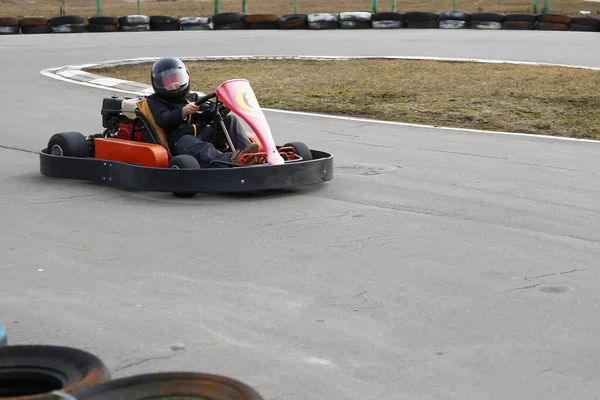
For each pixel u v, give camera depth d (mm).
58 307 4840
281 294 5043
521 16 27922
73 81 16109
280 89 15258
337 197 7477
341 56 20188
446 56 19906
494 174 8562
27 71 17438
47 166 8219
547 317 4691
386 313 4750
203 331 4496
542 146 10297
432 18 28719
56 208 7082
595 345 4320
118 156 7719
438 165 9008
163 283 5242
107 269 5516
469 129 11539
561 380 3932
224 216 6789
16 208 7086
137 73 17625
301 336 4430
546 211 7066
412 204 7262
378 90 15070
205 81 16203
